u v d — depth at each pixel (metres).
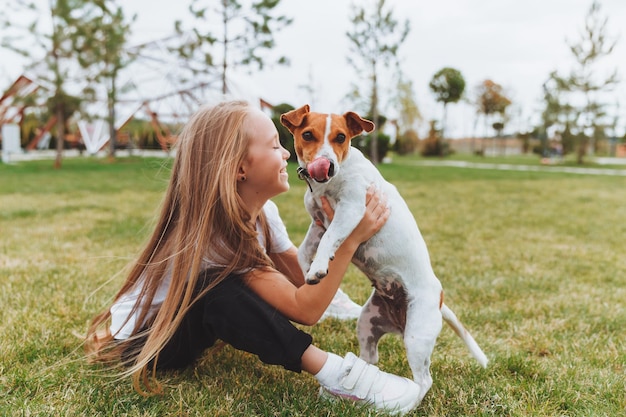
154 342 1.98
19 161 19.03
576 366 2.43
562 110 26.36
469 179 14.12
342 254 1.97
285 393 2.07
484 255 4.82
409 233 2.08
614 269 4.40
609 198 9.86
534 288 3.78
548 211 7.95
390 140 23.39
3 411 1.89
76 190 9.41
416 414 2.01
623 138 38.72
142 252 2.26
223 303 1.95
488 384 2.22
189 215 2.07
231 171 2.02
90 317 2.91
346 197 1.95
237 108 2.12
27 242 4.83
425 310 2.03
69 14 15.66
